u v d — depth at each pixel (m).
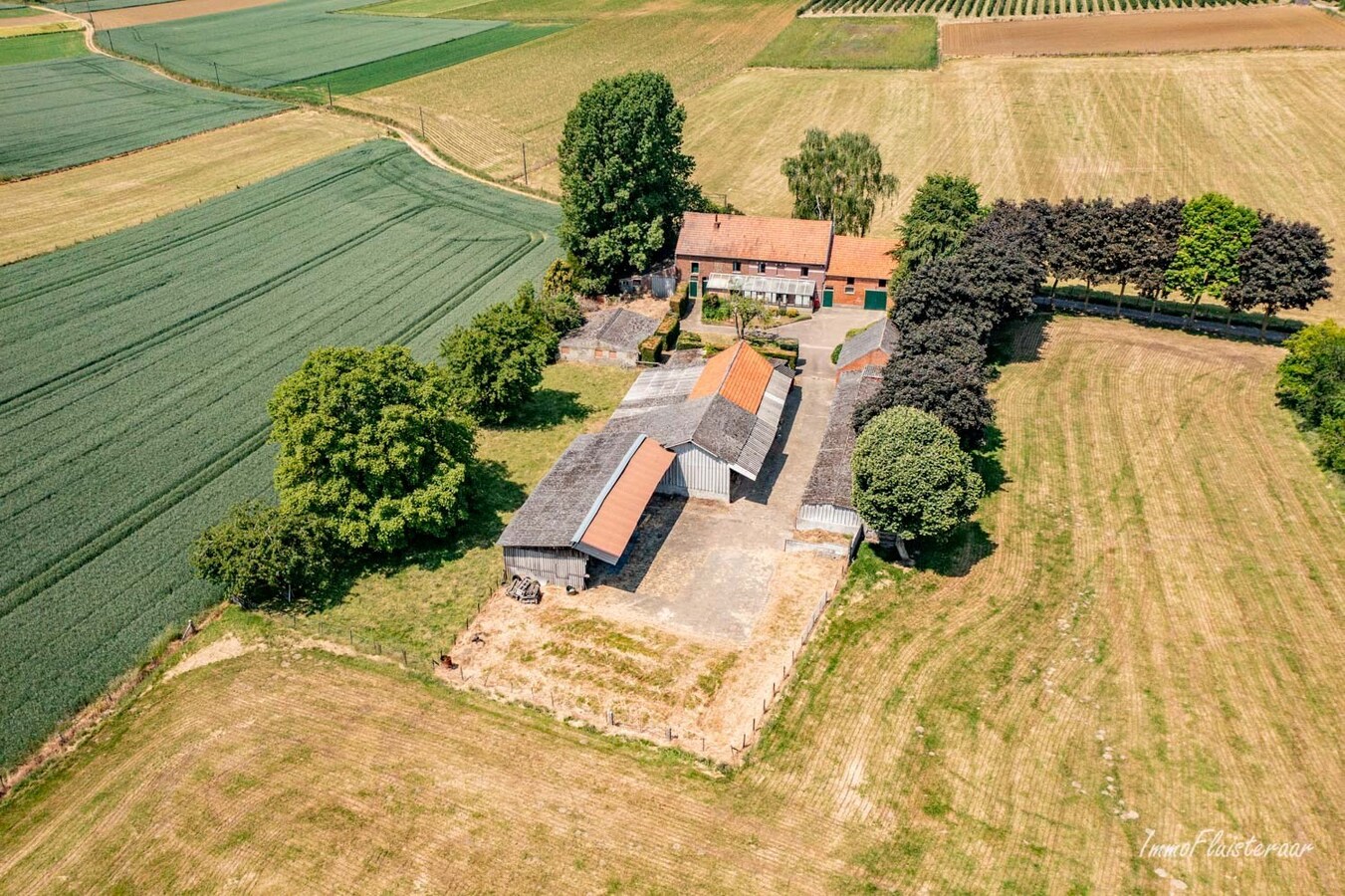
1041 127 137.12
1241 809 39.69
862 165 98.50
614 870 38.19
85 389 77.06
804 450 69.88
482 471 68.06
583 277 95.62
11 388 76.88
